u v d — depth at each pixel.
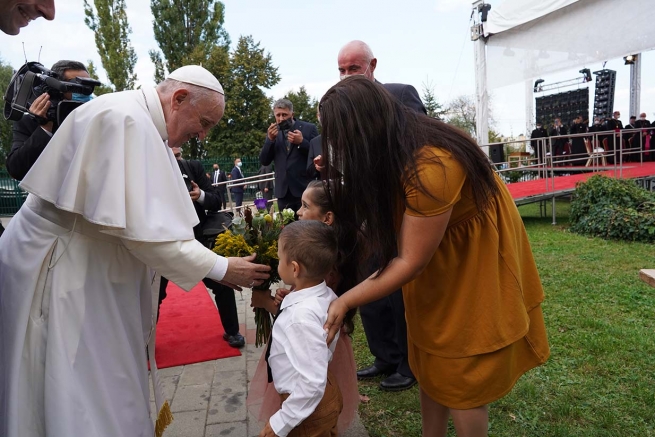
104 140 1.69
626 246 6.81
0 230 2.11
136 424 1.85
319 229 1.88
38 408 1.69
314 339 1.74
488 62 10.38
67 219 1.76
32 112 2.46
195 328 4.34
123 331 1.82
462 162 1.54
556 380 3.04
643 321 3.97
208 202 3.67
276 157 5.18
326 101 1.60
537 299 1.89
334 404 1.95
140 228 1.67
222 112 2.00
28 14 1.71
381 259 1.66
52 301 1.68
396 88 2.86
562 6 8.64
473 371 1.69
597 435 2.46
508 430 2.55
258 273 2.01
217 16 30.52
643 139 13.91
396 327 2.99
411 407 2.82
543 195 9.16
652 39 7.79
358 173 1.54
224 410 2.92
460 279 1.69
